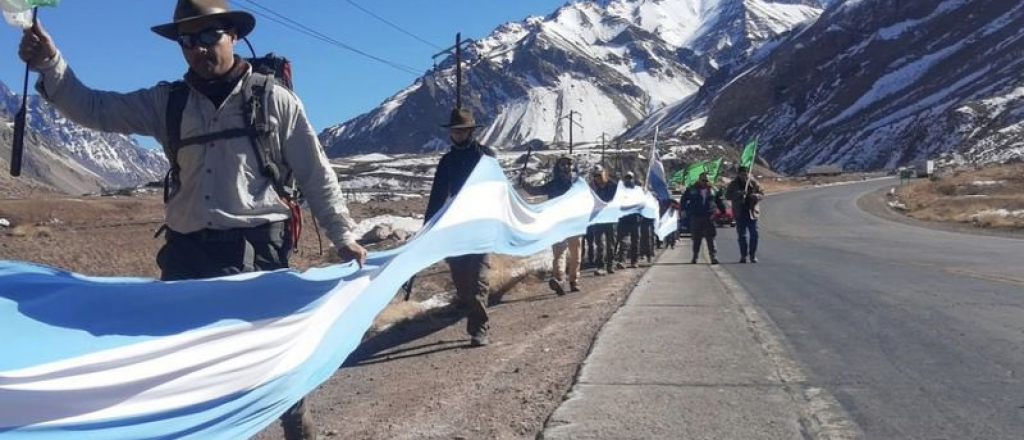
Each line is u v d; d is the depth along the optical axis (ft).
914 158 640.17
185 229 13.41
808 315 32.01
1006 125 593.83
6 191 400.06
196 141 13.19
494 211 32.14
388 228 92.94
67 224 141.08
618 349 25.31
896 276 46.78
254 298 13.50
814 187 360.07
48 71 12.12
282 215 13.74
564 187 47.03
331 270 16.30
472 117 30.40
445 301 37.40
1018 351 24.52
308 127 13.87
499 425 18.38
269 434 18.95
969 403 19.17
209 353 12.80
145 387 11.90
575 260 44.39
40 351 10.73
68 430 10.94
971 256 63.00
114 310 11.72
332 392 22.80
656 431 17.37
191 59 13.17
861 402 19.34
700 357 24.18
